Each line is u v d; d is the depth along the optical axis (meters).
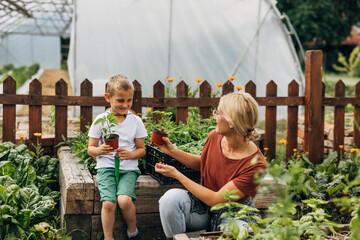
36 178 3.46
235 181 2.40
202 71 9.20
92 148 2.96
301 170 1.74
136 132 3.09
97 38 8.52
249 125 2.38
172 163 2.99
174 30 9.02
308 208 3.22
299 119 6.60
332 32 27.91
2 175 3.23
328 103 4.70
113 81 2.98
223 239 2.14
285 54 9.71
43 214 2.82
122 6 8.67
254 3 9.47
